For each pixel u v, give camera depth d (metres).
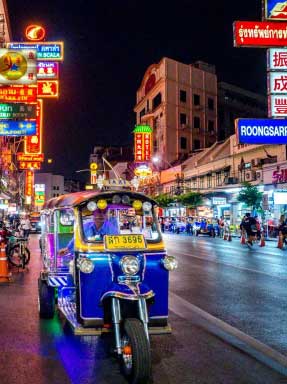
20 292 11.49
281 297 10.77
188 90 72.75
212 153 55.00
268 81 24.77
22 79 22.38
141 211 6.86
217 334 7.55
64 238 8.36
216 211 47.34
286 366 5.98
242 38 24.38
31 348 6.73
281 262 18.61
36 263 18.56
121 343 5.63
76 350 6.64
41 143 44.09
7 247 16.69
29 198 80.19
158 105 73.00
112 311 5.82
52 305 8.55
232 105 80.94
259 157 40.22
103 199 6.66
